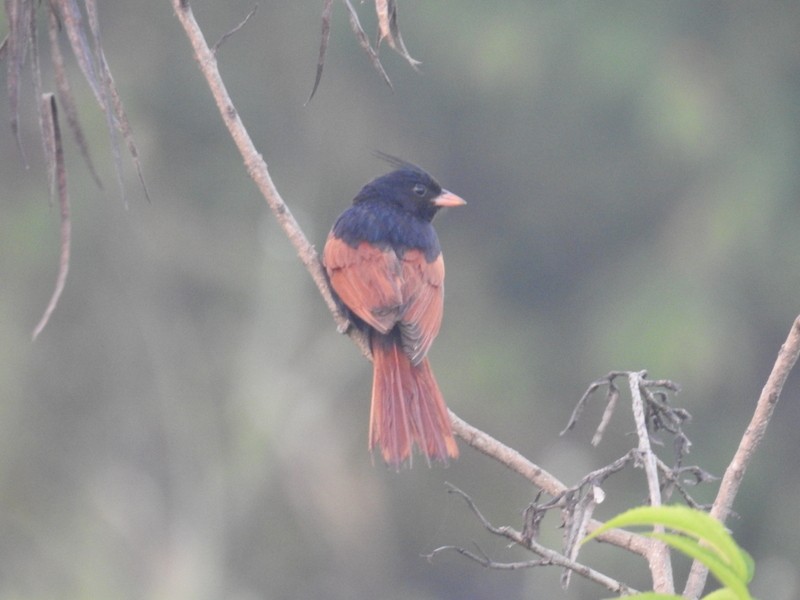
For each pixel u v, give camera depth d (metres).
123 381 17.86
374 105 19.95
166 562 16.05
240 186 19.03
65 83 4.40
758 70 19.70
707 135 19.08
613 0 19.61
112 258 18.19
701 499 17.61
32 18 4.62
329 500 16.62
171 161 18.92
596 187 19.97
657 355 18.19
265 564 16.38
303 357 17.19
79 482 17.03
